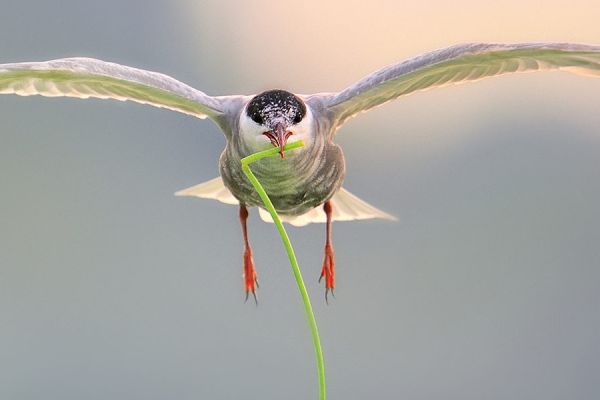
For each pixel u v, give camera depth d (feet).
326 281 37.27
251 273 36.86
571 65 34.01
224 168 36.52
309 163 35.22
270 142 33.86
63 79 34.04
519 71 34.65
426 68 33.35
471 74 35.37
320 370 26.27
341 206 41.57
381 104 36.68
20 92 35.45
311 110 35.37
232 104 35.86
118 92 36.11
